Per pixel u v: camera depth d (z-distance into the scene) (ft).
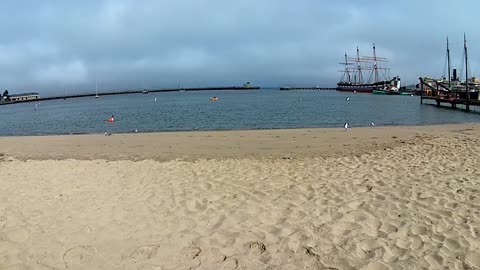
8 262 13.80
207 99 277.44
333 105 165.48
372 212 17.81
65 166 30.81
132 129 82.12
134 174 26.91
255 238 15.39
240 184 23.35
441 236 14.88
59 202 20.44
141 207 19.31
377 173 25.31
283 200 19.92
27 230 16.63
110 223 17.22
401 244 14.44
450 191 20.39
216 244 14.93
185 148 45.27
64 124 103.40
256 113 122.21
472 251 13.58
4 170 29.81
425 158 30.27
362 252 13.97
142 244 15.03
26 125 106.52
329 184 22.76
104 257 14.05
